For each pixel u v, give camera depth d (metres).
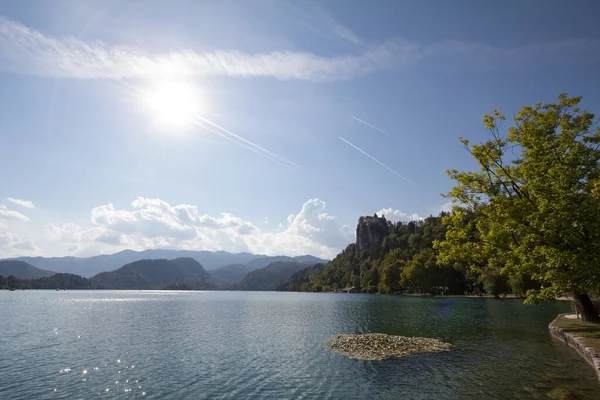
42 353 35.84
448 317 65.56
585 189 27.16
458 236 35.00
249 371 27.77
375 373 26.06
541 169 28.12
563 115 31.73
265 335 48.19
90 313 87.50
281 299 187.38
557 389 20.53
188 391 22.98
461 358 29.89
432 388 22.14
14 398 22.11
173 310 100.44
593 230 23.80
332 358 31.58
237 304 135.12
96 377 26.56
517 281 107.06
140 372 27.92
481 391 21.05
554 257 24.78
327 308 103.88
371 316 73.31
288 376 26.05
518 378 23.16
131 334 50.09
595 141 29.06
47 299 169.25
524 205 29.62
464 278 164.00
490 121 34.41
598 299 42.47
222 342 42.41
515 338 38.62
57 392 23.14
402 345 35.91
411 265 173.00
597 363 21.88
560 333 34.78
